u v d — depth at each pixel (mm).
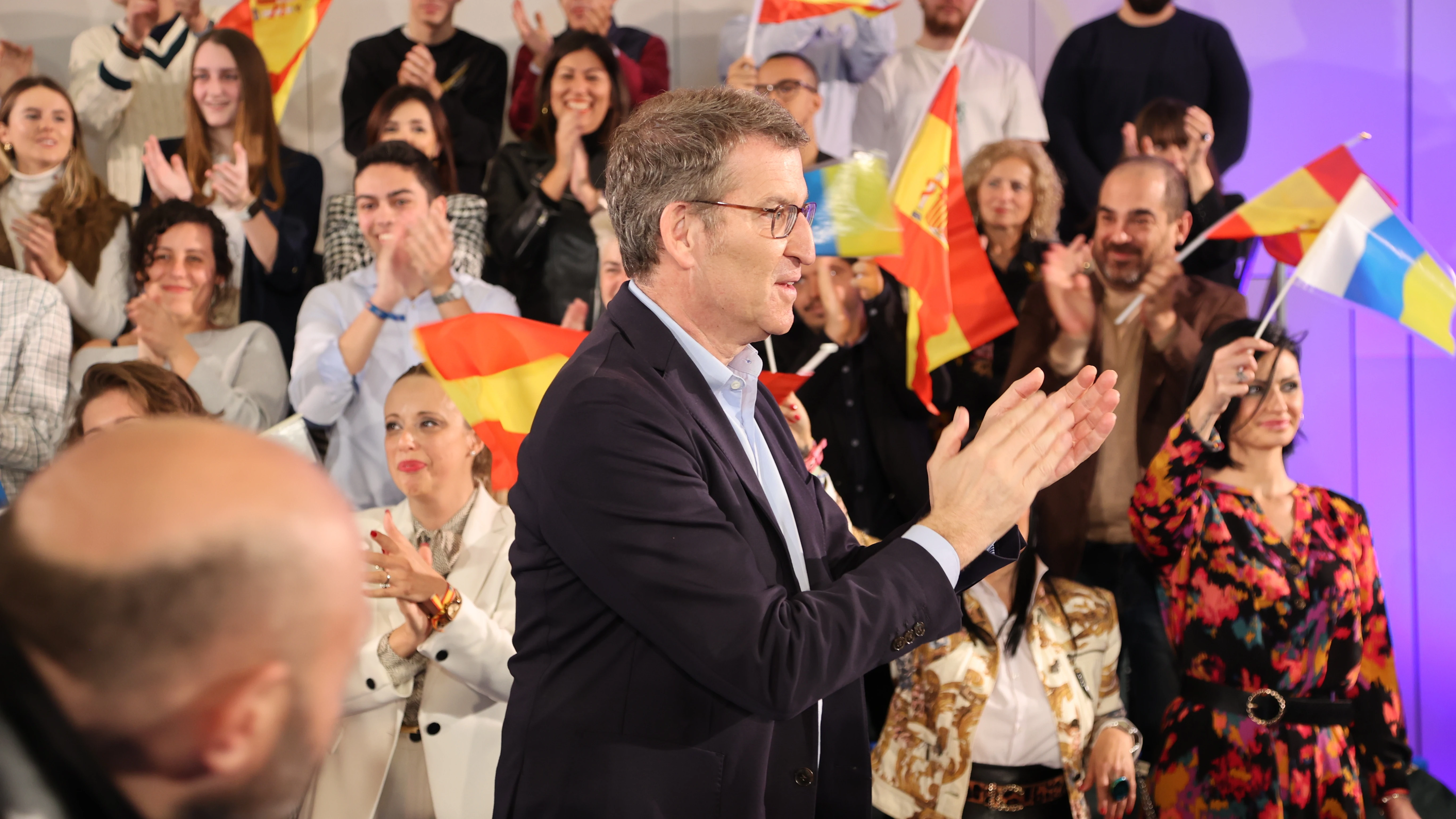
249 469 375
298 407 3271
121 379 2586
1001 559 1320
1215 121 3648
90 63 3740
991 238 3492
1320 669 2471
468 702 2254
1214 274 3529
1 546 363
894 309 3252
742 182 1265
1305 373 3674
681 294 1315
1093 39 3701
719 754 1218
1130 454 3271
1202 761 2471
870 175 2654
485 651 2156
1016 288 3455
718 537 1177
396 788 2271
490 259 3580
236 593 357
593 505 1174
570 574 1244
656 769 1208
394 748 2248
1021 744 2371
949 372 3420
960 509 1232
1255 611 2471
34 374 3303
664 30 3863
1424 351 3590
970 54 3717
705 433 1268
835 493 2729
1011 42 3785
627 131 1346
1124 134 3674
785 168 1282
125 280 3598
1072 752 2363
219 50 3582
